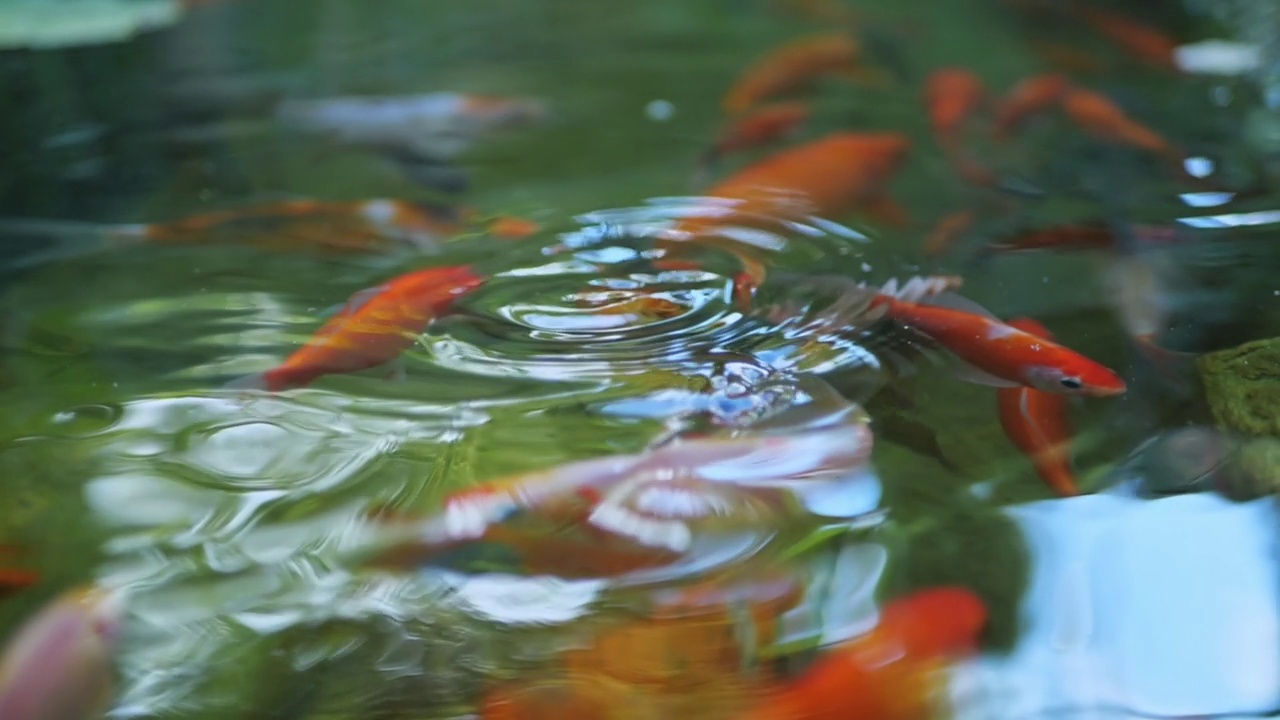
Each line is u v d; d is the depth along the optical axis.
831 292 2.05
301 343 2.03
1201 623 1.86
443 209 2.21
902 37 2.57
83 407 1.99
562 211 2.19
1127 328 2.01
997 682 1.81
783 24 2.64
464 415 1.96
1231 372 1.96
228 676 1.85
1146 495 1.91
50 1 2.58
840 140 2.22
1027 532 1.90
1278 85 2.35
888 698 1.77
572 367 2.00
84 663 1.85
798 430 1.95
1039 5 2.64
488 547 1.90
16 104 2.40
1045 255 2.09
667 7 2.72
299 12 2.71
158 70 2.49
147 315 2.07
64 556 1.90
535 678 1.84
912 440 1.94
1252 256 2.08
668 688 1.80
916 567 1.88
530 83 2.49
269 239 2.16
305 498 1.93
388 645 1.86
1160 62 2.45
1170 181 2.20
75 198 2.23
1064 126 2.30
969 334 1.98
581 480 1.92
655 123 2.37
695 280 2.07
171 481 1.94
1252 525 1.90
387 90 2.47
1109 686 1.80
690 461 1.93
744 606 1.87
